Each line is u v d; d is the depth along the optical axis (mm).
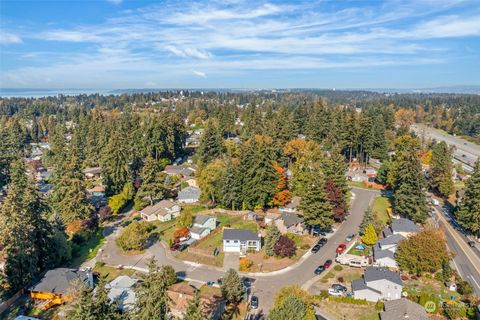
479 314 39375
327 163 75312
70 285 42688
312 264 53094
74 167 66625
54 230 54000
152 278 31641
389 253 53656
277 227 60094
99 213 72750
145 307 30562
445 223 70812
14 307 42656
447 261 49938
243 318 40094
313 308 39844
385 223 68312
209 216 66688
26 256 45062
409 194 67312
